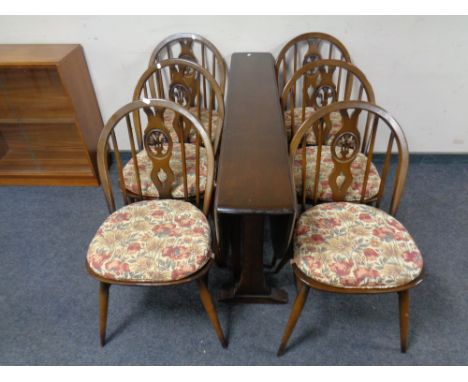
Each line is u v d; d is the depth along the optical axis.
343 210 1.16
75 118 1.77
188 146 1.49
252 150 1.03
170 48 1.78
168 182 1.23
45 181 2.03
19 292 1.43
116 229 1.10
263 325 1.30
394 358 1.19
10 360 1.21
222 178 0.92
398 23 1.68
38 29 1.75
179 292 1.42
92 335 1.28
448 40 1.72
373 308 1.35
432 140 2.09
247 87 1.39
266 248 1.60
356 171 1.33
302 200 1.22
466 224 1.71
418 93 1.91
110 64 1.87
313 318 1.32
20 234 1.71
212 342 1.25
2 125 2.03
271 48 1.80
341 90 1.91
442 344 1.23
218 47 1.80
